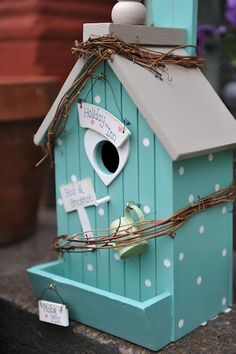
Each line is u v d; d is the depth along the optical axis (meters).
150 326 0.62
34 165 0.97
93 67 0.64
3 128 0.91
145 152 0.63
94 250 0.68
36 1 1.10
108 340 0.66
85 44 0.63
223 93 1.17
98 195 0.68
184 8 0.70
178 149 0.59
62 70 1.16
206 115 0.65
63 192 0.71
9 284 0.81
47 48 1.13
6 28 1.14
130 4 0.65
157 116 0.60
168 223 0.62
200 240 0.66
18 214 0.97
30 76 1.13
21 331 0.75
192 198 0.64
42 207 1.21
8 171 0.94
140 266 0.65
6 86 0.90
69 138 0.69
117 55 0.62
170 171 0.61
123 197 0.65
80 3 1.16
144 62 0.64
